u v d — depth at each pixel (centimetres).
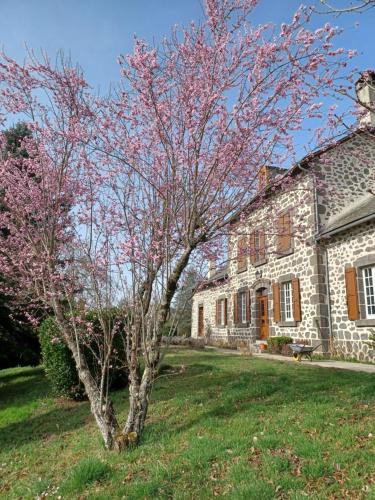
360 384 643
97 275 551
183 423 554
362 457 377
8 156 651
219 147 520
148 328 541
